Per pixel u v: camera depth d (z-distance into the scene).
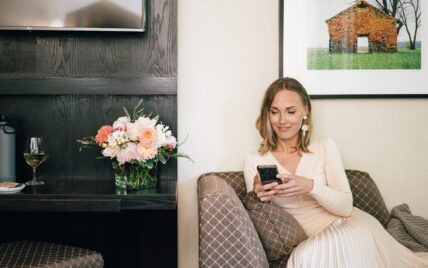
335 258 1.36
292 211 1.66
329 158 1.70
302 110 1.75
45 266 1.38
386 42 1.97
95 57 1.90
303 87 1.80
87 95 1.91
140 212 1.96
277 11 1.98
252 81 1.99
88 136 1.91
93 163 1.92
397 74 1.98
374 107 2.01
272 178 1.51
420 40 1.98
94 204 1.51
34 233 1.93
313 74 1.97
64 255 1.48
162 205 1.53
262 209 1.50
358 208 1.84
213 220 1.29
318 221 1.61
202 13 1.97
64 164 1.92
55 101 1.90
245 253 1.28
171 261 1.97
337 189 1.63
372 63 1.98
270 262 1.48
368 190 1.87
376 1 1.97
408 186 2.03
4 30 1.86
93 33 1.90
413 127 2.02
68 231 1.95
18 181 1.90
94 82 1.85
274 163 1.73
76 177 1.92
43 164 1.91
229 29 1.98
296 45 1.96
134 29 1.85
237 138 1.99
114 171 1.93
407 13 1.97
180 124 1.98
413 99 2.01
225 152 1.99
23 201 1.50
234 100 1.99
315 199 1.59
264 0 1.98
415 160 2.03
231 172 1.92
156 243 1.96
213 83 1.98
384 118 2.01
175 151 1.78
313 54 1.97
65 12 1.84
